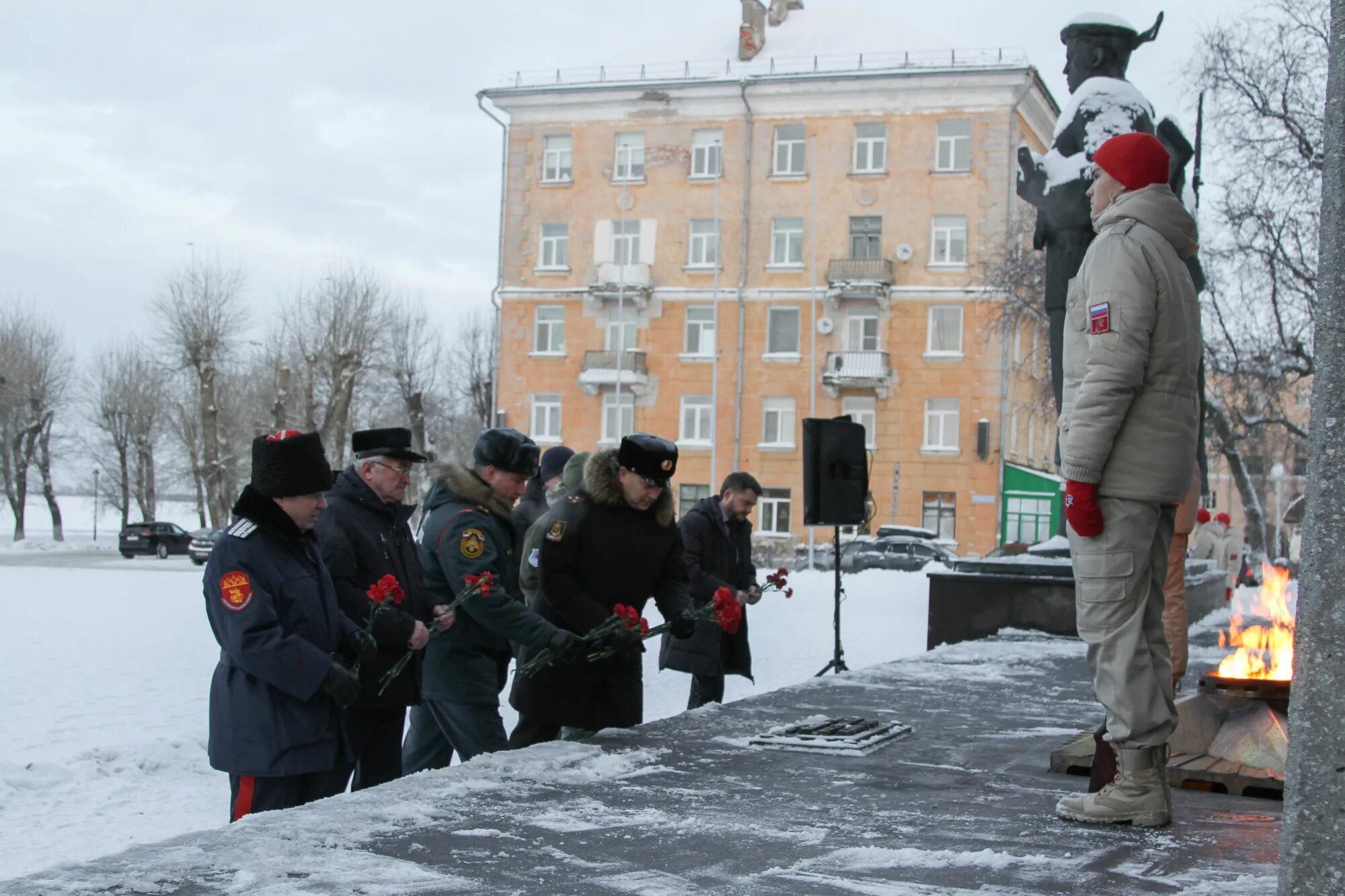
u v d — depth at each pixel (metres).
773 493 42.50
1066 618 11.59
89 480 71.19
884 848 3.86
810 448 10.53
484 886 3.37
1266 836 4.07
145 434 65.25
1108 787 4.29
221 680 4.56
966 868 3.63
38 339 65.44
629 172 44.16
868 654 14.30
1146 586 4.16
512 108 44.78
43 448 66.75
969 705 7.20
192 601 23.05
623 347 44.00
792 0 46.38
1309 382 28.62
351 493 5.42
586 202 44.28
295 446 4.61
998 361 40.59
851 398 42.00
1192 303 4.14
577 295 44.28
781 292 42.47
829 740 5.58
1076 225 11.16
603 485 5.82
